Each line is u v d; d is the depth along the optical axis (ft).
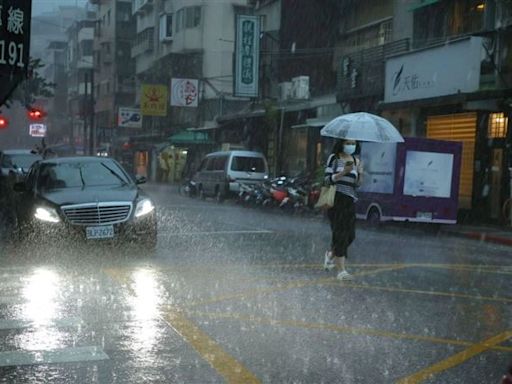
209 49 152.46
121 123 171.01
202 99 147.64
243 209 74.38
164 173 164.96
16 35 34.63
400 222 56.80
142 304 22.98
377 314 22.18
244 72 103.91
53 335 18.93
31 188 37.73
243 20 103.45
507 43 59.77
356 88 80.84
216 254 36.01
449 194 55.31
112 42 225.35
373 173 56.24
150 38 182.39
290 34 109.70
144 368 16.22
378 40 84.99
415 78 68.39
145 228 35.14
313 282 27.91
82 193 35.50
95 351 17.49
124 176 39.29
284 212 70.69
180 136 129.18
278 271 30.63
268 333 19.52
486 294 26.35
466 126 64.54
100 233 34.01
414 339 19.25
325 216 60.90
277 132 100.63
